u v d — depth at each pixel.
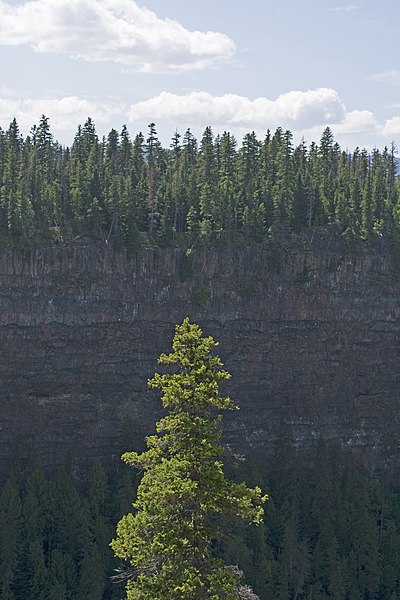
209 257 122.50
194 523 27.42
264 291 126.38
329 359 132.25
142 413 122.50
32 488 98.88
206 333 124.38
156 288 121.00
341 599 94.69
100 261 117.75
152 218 122.62
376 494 114.94
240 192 127.44
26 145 146.12
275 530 102.00
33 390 116.69
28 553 91.81
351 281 131.25
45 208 118.06
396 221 136.00
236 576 28.05
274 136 150.25
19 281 113.44
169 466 27.16
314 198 132.25
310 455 131.75
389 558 103.56
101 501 102.19
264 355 128.12
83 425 119.31
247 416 128.00
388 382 136.62
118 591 90.25
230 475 104.50
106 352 120.00
